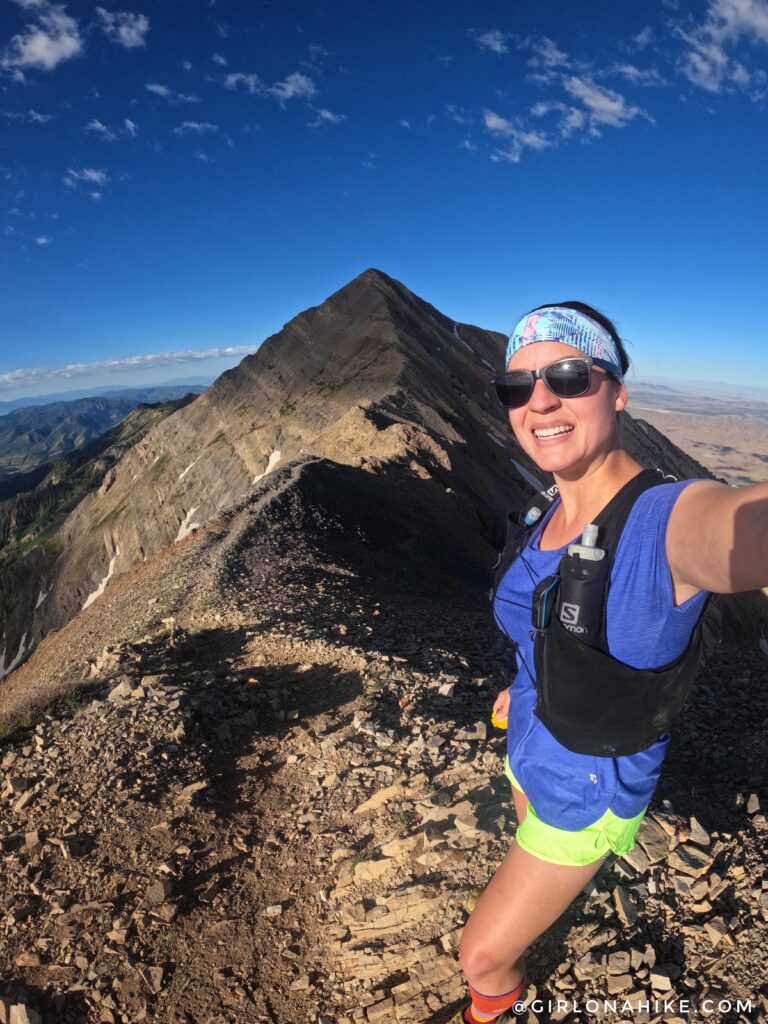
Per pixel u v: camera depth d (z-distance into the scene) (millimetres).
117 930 1635
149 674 3334
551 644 858
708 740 2375
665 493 783
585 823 922
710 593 797
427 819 1824
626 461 932
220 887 1791
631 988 1257
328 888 1725
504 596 1020
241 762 2471
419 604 5875
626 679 816
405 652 3676
